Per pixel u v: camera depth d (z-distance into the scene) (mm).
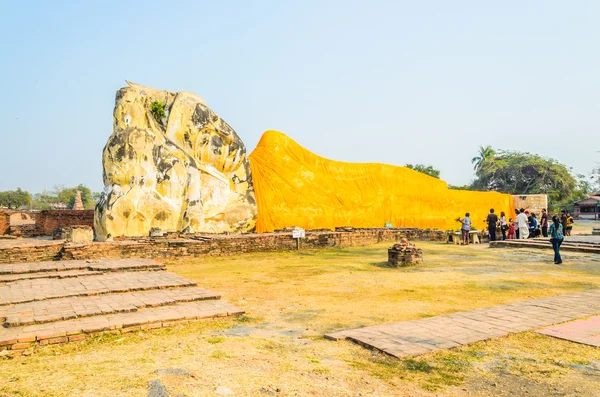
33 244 13648
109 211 19172
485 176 54062
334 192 27203
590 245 17750
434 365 5219
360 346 5984
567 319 7180
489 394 4445
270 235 18609
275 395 4145
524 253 17328
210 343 5961
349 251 18797
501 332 6465
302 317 7602
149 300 8094
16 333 5980
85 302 7910
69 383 4219
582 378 4867
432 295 9367
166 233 19281
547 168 51062
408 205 29109
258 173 25656
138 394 3941
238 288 10266
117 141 19906
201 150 22734
